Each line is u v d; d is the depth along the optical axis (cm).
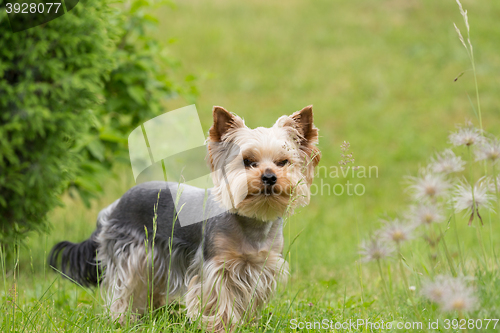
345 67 1487
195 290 359
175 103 1255
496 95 1277
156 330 312
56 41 471
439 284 238
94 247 438
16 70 467
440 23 1675
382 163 1045
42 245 564
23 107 460
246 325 341
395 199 912
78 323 319
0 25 448
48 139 479
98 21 486
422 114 1229
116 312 387
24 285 458
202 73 698
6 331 293
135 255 397
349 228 754
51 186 491
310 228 666
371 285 473
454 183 309
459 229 672
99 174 589
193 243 379
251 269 357
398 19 1745
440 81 1370
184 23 1734
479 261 376
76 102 490
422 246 463
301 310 380
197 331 335
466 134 293
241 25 1744
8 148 458
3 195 477
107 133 598
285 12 1847
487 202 294
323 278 499
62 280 466
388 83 1383
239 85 1412
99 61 498
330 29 1717
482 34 1580
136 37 645
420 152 1063
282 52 1581
